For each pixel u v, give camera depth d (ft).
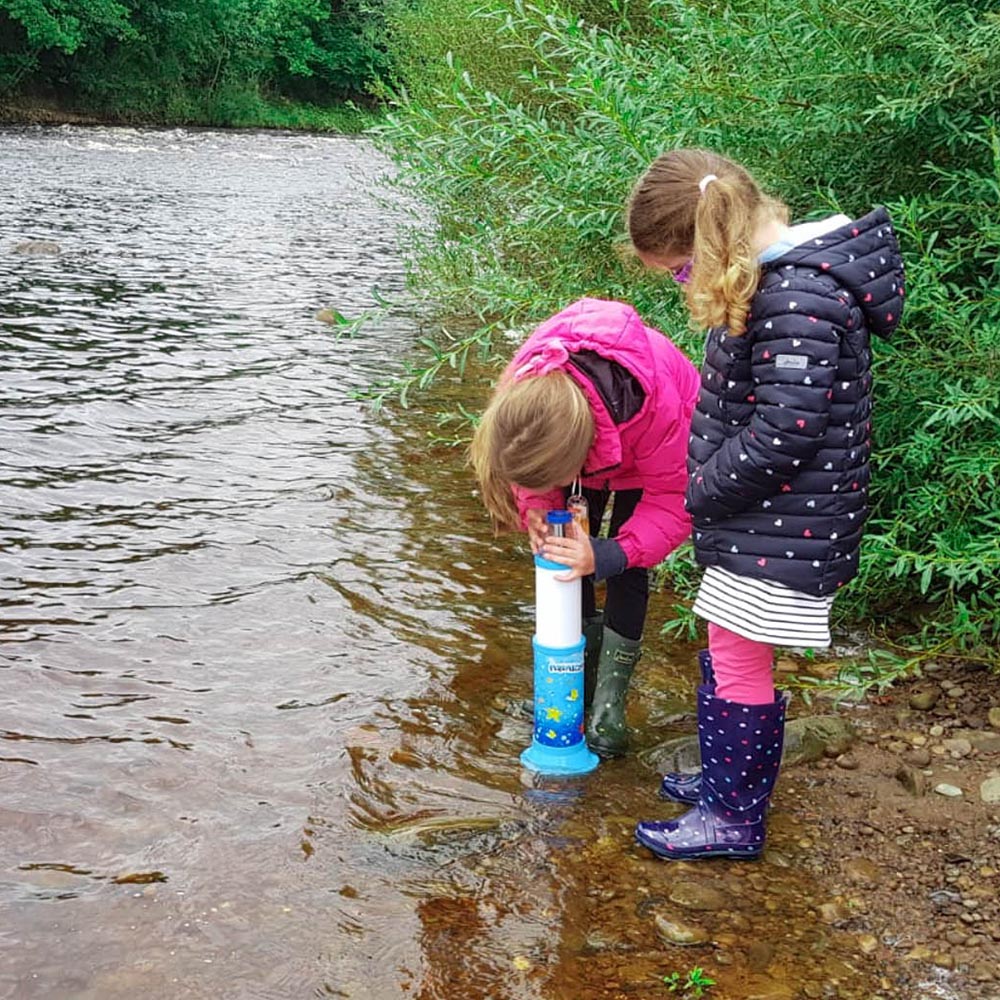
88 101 107.04
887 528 11.85
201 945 7.68
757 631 8.48
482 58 25.58
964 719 10.64
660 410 9.53
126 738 10.14
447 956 7.71
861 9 11.57
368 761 9.97
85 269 33.60
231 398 20.92
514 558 14.53
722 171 8.60
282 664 11.60
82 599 12.83
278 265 35.63
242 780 9.61
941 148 12.09
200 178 63.31
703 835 8.88
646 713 11.10
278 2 118.21
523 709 11.00
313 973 7.48
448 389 21.66
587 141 12.88
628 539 9.86
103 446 18.07
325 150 90.38
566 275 14.19
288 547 14.48
